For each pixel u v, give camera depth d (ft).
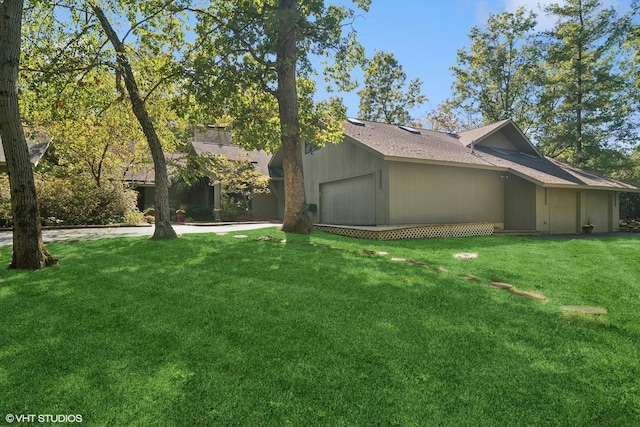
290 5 30.22
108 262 18.79
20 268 17.25
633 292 13.67
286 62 30.37
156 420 6.04
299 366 7.78
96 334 9.54
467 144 49.80
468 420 6.04
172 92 36.45
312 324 10.14
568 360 8.09
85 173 45.73
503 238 33.71
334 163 46.73
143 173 66.18
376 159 38.55
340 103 37.60
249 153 71.15
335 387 6.98
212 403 6.47
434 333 9.53
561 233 45.27
